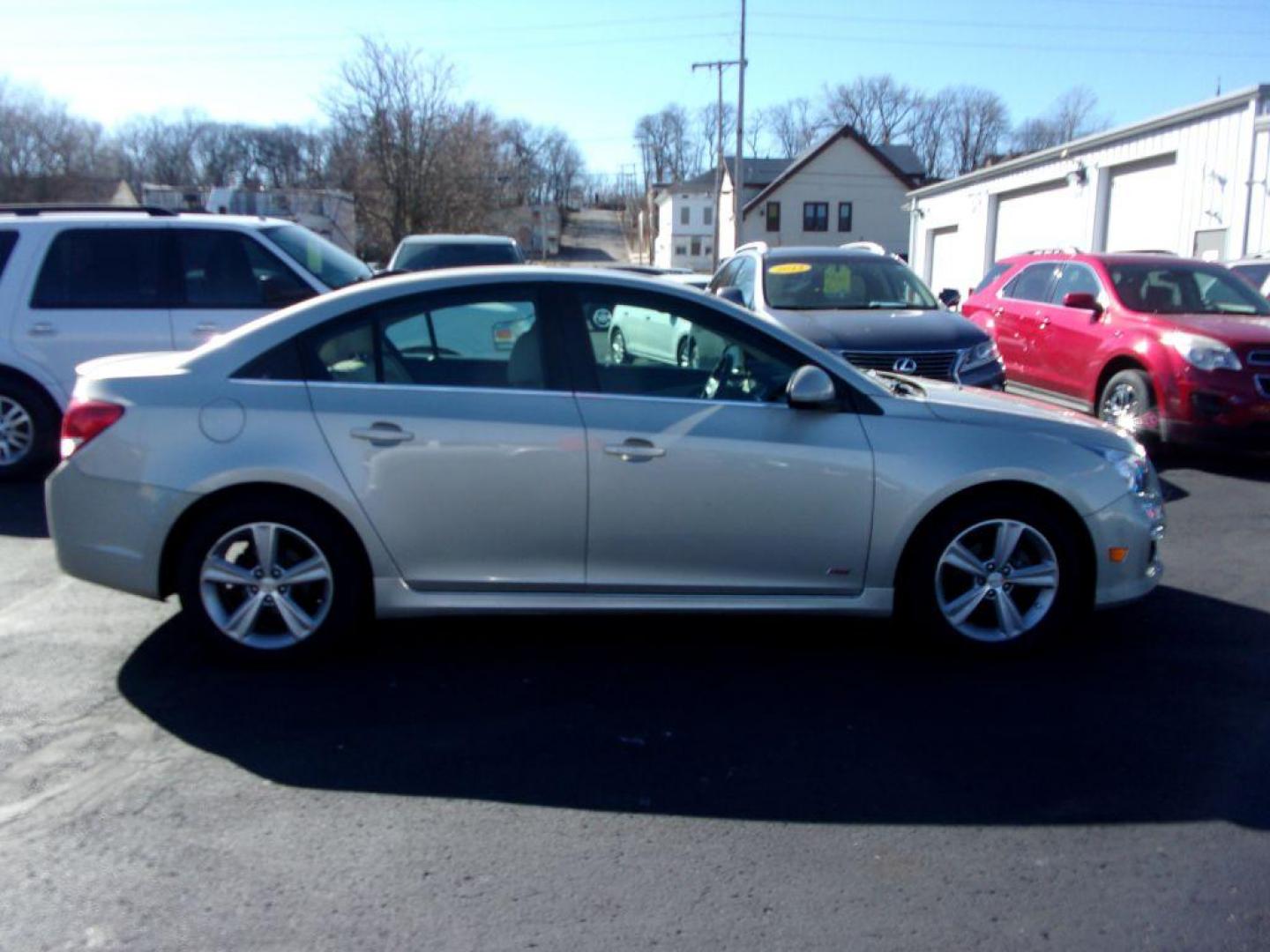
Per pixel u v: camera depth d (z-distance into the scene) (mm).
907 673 4590
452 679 4527
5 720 4129
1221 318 8953
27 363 7906
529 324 4586
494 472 4445
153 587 4531
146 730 4055
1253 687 4469
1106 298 9508
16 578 5895
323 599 4590
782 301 9367
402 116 51219
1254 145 18219
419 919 2932
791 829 3383
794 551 4562
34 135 60156
